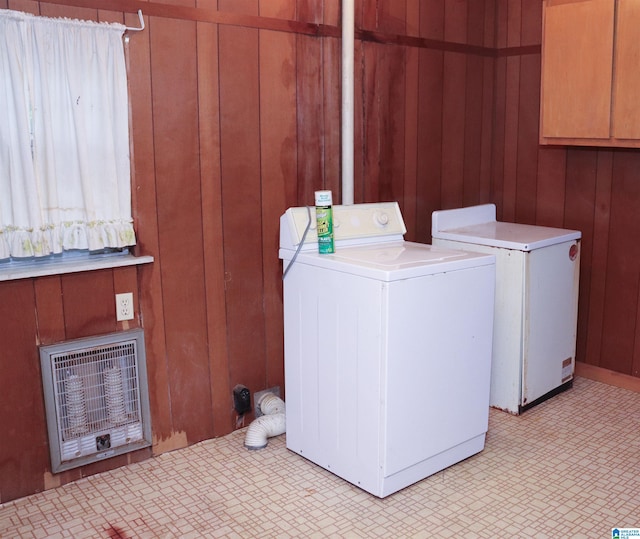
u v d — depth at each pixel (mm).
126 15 2459
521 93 3750
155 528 2266
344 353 2465
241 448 2873
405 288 2314
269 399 3057
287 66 2936
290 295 2705
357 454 2484
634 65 2883
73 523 2299
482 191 3926
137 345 2648
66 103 2350
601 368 3596
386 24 3268
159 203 2656
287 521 2299
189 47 2637
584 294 3619
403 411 2406
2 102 2221
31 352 2414
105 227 2494
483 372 2711
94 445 2600
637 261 3381
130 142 2551
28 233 2311
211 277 2846
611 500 2414
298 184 3064
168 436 2816
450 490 2496
